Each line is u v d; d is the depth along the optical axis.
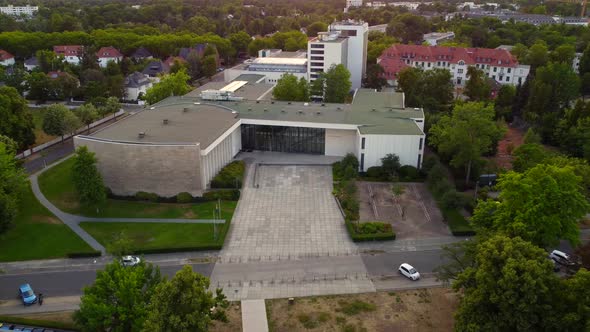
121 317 53.44
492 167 107.19
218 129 108.38
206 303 52.62
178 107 127.88
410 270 71.12
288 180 106.00
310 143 120.44
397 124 113.31
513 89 151.62
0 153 87.81
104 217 91.06
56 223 89.06
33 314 65.06
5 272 74.88
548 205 65.38
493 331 50.22
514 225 62.97
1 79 181.25
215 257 77.81
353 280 71.12
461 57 195.75
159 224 88.19
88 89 173.38
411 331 60.25
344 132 116.81
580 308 47.53
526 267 49.00
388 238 81.69
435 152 123.00
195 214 91.62
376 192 100.19
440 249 78.94
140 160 96.00
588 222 86.00
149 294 56.38
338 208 93.50
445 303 65.50
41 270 75.50
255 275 72.75
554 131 126.38
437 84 147.38
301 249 79.69
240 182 102.19
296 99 147.88
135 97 181.88
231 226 87.38
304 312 64.12
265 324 61.91
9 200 80.44
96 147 97.50
